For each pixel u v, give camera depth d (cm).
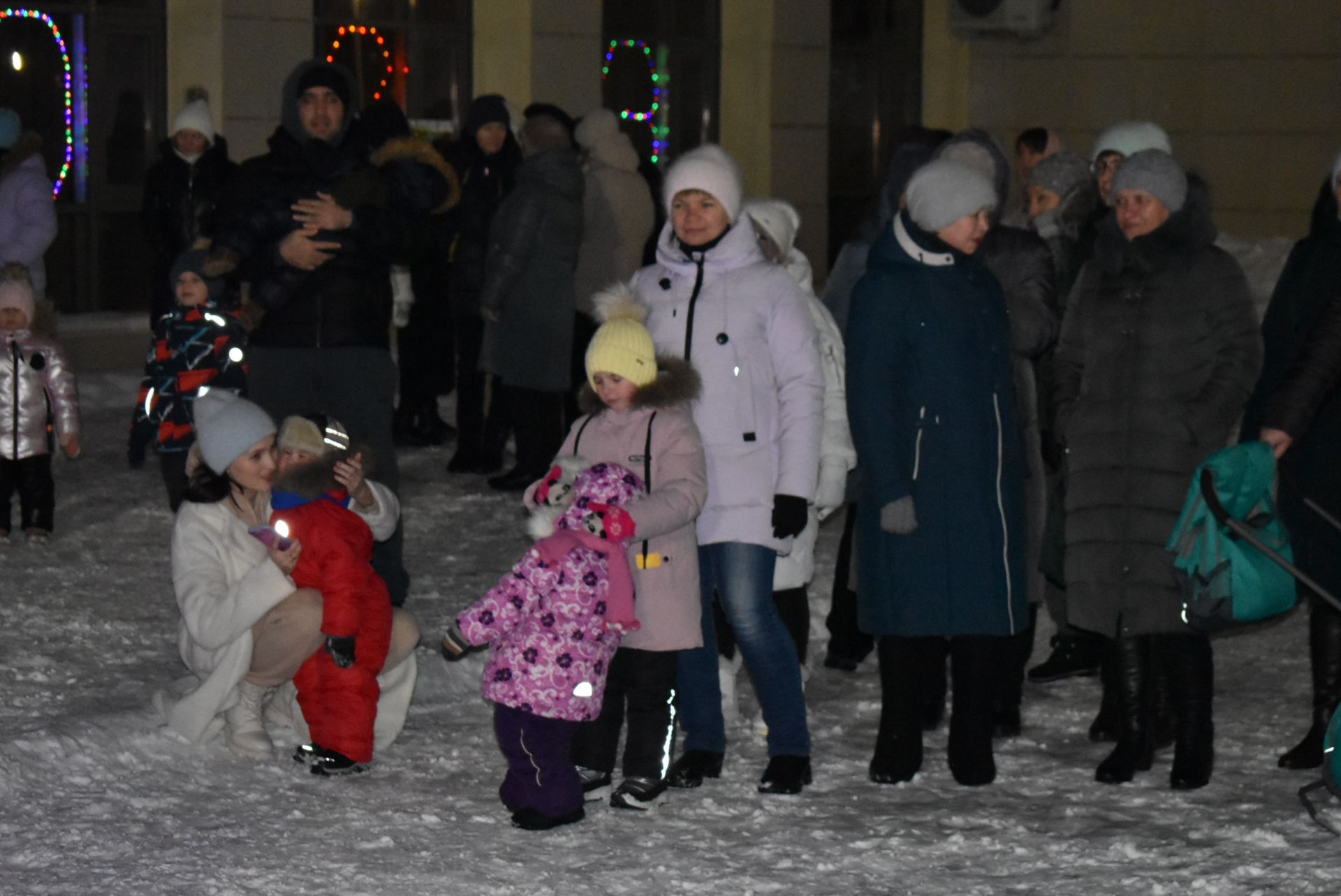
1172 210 712
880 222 857
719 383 690
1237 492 662
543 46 2106
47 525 1120
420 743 754
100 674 823
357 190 875
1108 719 779
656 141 2269
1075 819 667
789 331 692
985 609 692
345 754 705
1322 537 736
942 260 700
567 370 1303
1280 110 2348
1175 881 593
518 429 1323
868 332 692
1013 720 789
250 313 889
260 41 1911
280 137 890
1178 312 712
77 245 1944
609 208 1321
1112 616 714
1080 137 2412
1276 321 768
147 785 682
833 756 751
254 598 697
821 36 2322
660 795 686
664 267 711
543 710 632
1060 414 738
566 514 643
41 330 1122
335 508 704
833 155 2412
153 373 1086
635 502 644
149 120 1959
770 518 689
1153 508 708
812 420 689
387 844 624
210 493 737
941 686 803
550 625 635
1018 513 707
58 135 1917
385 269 909
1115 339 722
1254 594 661
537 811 644
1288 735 788
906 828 653
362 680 707
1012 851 626
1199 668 709
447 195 910
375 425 898
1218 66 2369
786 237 790
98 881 579
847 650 898
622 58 2228
